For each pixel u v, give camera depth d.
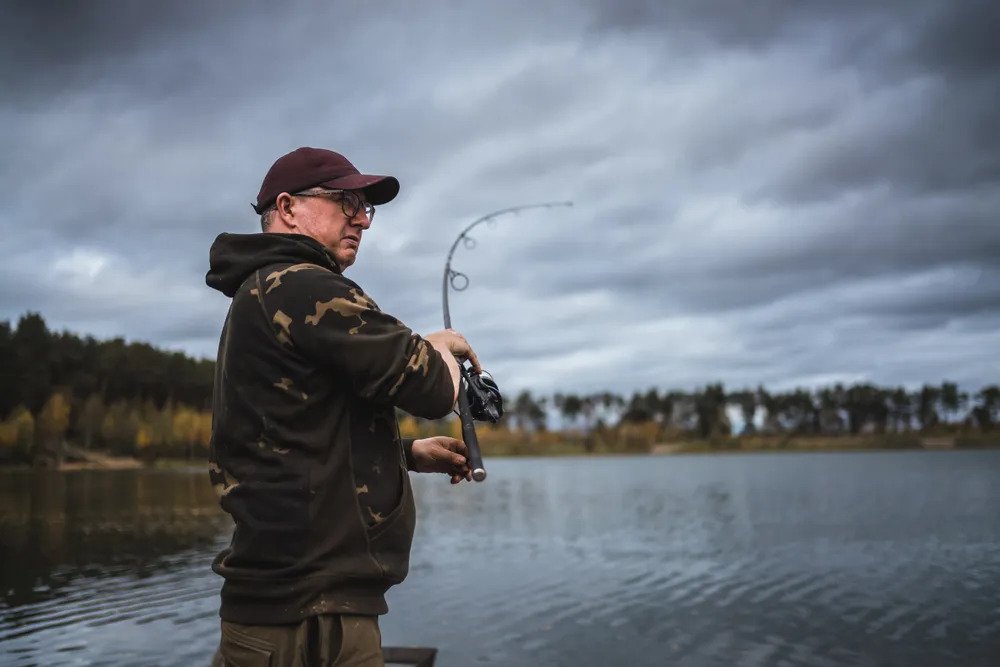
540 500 40.12
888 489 42.41
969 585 14.42
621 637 10.95
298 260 1.75
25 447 83.44
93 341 115.88
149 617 11.50
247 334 1.67
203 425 104.88
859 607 12.72
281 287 1.66
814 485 47.66
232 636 1.63
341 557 1.62
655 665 9.59
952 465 79.69
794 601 13.26
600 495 42.84
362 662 1.59
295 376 1.63
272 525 1.60
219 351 1.80
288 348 1.64
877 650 10.23
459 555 19.17
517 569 16.88
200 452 103.69
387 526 1.68
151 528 23.58
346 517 1.63
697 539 21.84
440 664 9.63
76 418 98.00
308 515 1.60
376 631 1.65
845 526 24.41
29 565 16.41
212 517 26.94
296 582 1.58
